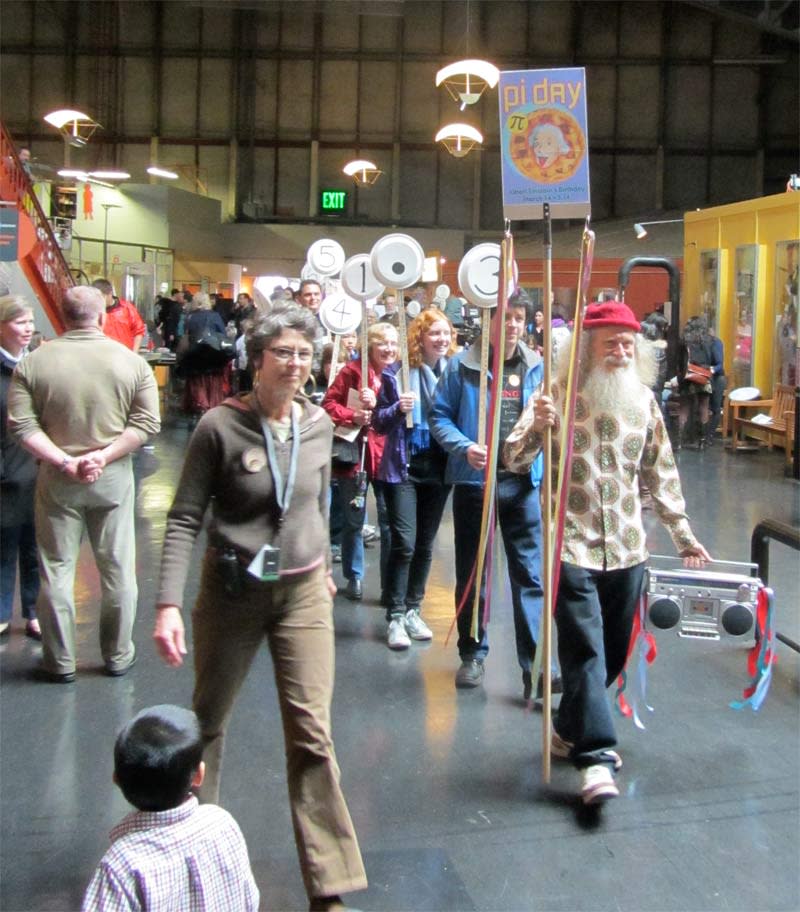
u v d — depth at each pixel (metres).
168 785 2.12
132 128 30.36
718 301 15.44
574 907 3.03
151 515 8.37
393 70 30.17
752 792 3.75
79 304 4.57
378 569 6.82
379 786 3.76
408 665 5.05
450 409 4.62
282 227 29.58
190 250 26.84
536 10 29.64
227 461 2.84
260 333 2.82
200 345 14.03
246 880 2.18
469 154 30.34
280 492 2.84
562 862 3.27
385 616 5.83
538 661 3.84
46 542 4.63
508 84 3.53
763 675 4.20
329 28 30.05
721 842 3.40
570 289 21.47
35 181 17.84
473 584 4.67
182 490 2.88
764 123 29.67
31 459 5.19
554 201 3.53
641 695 4.16
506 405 4.50
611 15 29.56
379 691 4.70
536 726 4.33
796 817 3.58
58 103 30.02
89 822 3.47
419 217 30.67
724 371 15.20
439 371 5.56
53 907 3.01
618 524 3.71
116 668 4.81
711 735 4.27
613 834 3.44
